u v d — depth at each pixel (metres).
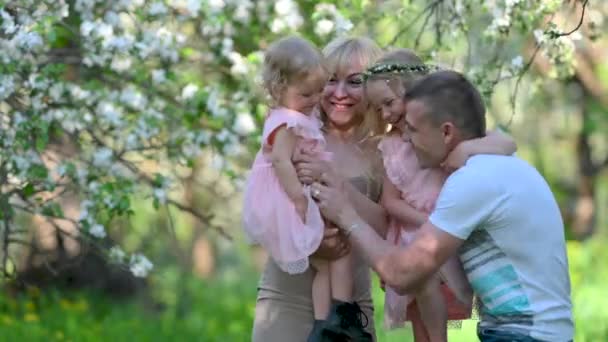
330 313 4.93
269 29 7.72
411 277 4.51
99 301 13.34
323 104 5.19
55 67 6.60
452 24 6.80
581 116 15.34
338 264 4.98
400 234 5.05
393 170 4.96
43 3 6.64
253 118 7.51
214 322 12.68
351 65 5.14
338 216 4.79
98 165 7.04
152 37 6.94
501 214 4.43
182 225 19.59
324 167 4.90
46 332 10.62
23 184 6.89
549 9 6.32
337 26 6.97
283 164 4.88
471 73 6.56
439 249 4.45
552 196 4.55
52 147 7.79
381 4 7.44
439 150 4.60
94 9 7.09
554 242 4.49
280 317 5.05
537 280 4.45
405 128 4.82
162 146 7.29
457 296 4.80
